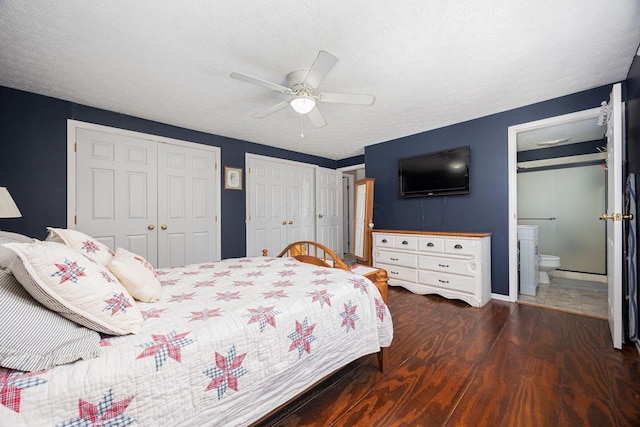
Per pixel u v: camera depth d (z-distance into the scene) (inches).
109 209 119.7
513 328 94.1
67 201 109.2
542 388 61.7
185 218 142.3
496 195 125.3
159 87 96.3
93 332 37.5
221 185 156.3
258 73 86.2
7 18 61.2
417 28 65.7
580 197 170.6
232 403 41.6
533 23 64.1
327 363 56.5
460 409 56.0
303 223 197.8
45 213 104.9
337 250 220.1
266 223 176.9
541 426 51.1
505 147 121.6
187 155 143.3
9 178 98.0
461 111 121.0
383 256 149.6
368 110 118.2
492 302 122.2
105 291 39.1
